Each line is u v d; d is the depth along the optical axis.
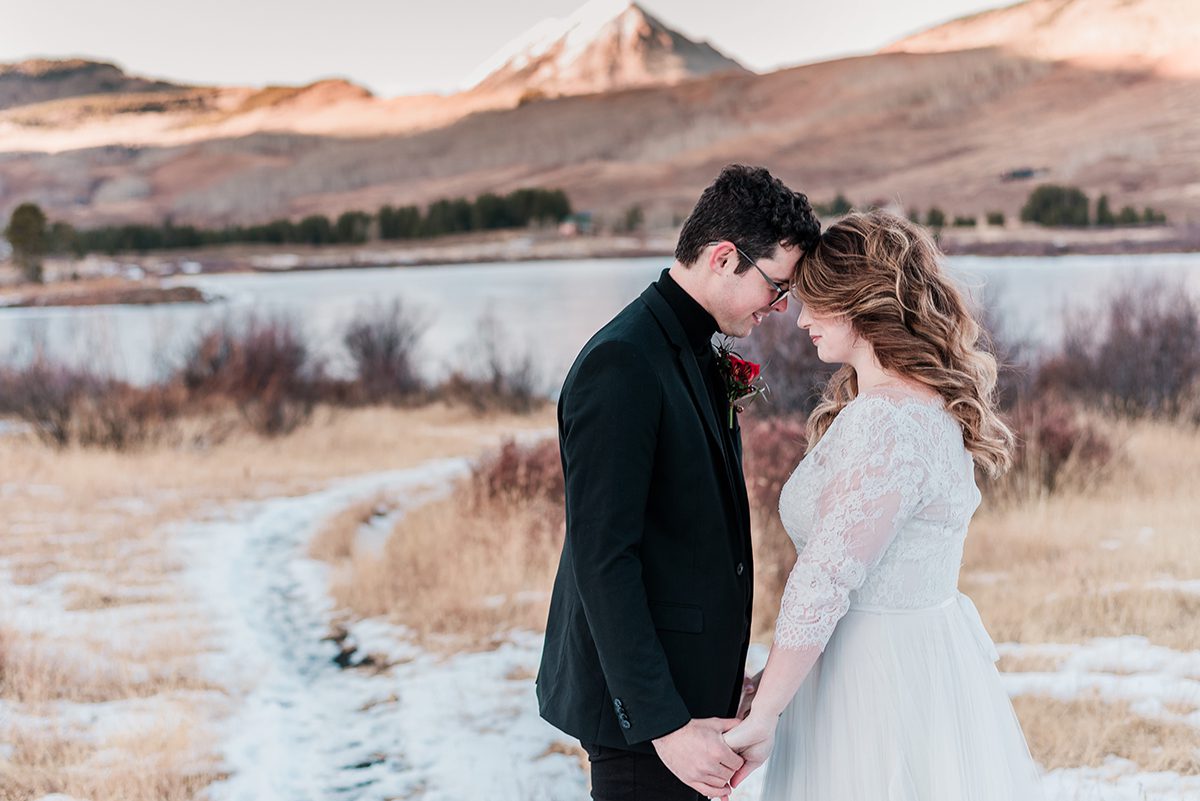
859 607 1.97
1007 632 4.45
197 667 4.68
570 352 24.17
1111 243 77.62
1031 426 7.63
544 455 7.81
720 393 2.11
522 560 6.03
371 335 19.66
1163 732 3.33
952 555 1.99
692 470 1.92
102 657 4.76
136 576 6.39
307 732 3.97
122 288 60.28
